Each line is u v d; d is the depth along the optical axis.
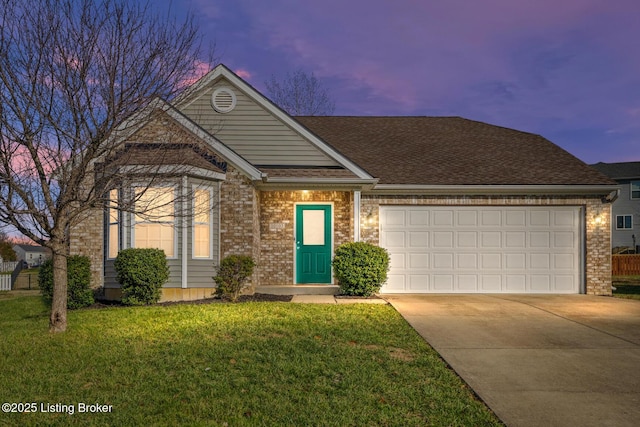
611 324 9.30
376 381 5.92
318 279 14.59
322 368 6.35
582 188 14.16
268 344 7.41
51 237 8.32
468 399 5.45
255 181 12.92
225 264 11.81
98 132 7.88
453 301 12.17
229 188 12.75
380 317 9.60
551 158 16.17
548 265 14.47
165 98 8.84
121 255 11.17
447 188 14.09
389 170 15.02
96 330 8.38
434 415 5.01
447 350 7.36
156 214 11.70
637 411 5.12
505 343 7.80
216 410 5.03
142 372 6.17
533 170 15.16
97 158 9.05
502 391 5.68
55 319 8.36
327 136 17.94
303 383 5.84
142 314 9.66
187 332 8.13
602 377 6.20
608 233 14.38
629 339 8.12
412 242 14.48
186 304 11.23
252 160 13.99
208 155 12.70
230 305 10.84
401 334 8.24
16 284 22.55
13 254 49.28
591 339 8.10
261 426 4.71
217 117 14.07
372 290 12.67
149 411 5.03
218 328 8.42
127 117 8.23
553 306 11.40
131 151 9.07
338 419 4.85
